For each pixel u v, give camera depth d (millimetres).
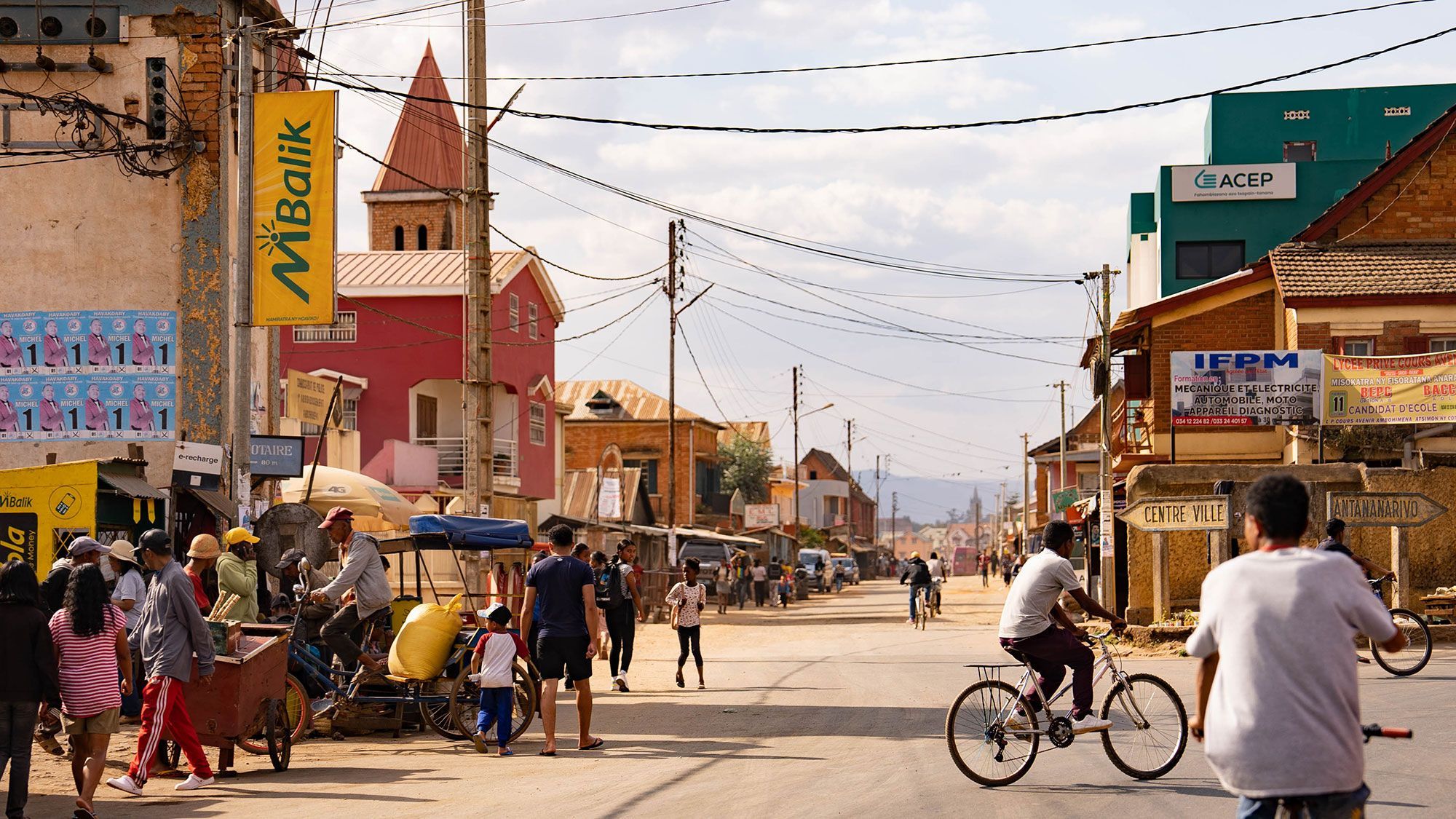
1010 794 9359
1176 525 22844
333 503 22953
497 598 23156
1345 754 4797
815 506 140375
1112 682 10070
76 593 9156
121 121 19688
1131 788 9562
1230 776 4906
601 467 47812
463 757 12289
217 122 19719
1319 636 4852
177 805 9773
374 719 13688
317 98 18047
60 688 9008
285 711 11656
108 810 9625
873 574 133500
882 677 19500
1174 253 43469
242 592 13172
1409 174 32500
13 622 8820
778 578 56938
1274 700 4832
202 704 10750
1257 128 45750
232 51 19719
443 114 51281
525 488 43000
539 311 44562
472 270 21172
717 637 32250
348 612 13344
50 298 19688
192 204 19672
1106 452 32000
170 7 19766
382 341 40312
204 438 19453
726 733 13500
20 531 15227
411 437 40000
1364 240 32625
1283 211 43250
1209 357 28453
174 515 18469
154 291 19672
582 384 74188
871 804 9023
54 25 19766
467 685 13375
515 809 9172
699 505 70062
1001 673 19609
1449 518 24250
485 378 21109
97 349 19641
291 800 9852
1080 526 43438
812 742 12602
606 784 10250
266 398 21812
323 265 17922
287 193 17984
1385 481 24156
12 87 19781
